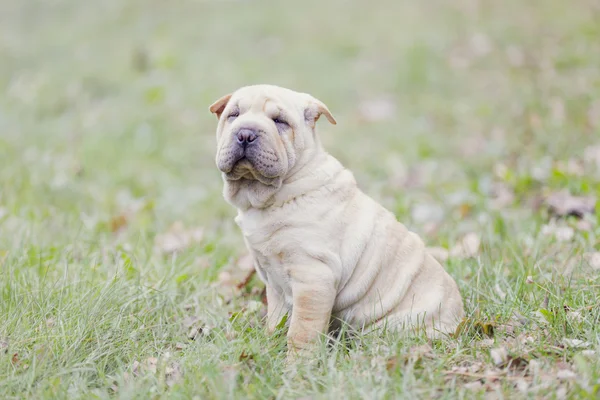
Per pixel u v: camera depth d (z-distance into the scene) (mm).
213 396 4703
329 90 15852
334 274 5582
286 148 5574
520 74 15047
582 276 6594
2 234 8203
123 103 16172
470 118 13586
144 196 10945
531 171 9859
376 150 12812
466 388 4746
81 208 9930
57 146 13445
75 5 24453
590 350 5156
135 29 21562
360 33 19141
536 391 4633
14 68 19328
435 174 11211
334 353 5230
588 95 12836
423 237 8344
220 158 5523
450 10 19469
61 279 6574
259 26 20516
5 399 4777
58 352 5297
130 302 6180
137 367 5344
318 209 5617
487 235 8031
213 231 9383
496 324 5848
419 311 5832
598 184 9039
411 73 16016
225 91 16266
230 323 5977
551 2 18656
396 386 4676
